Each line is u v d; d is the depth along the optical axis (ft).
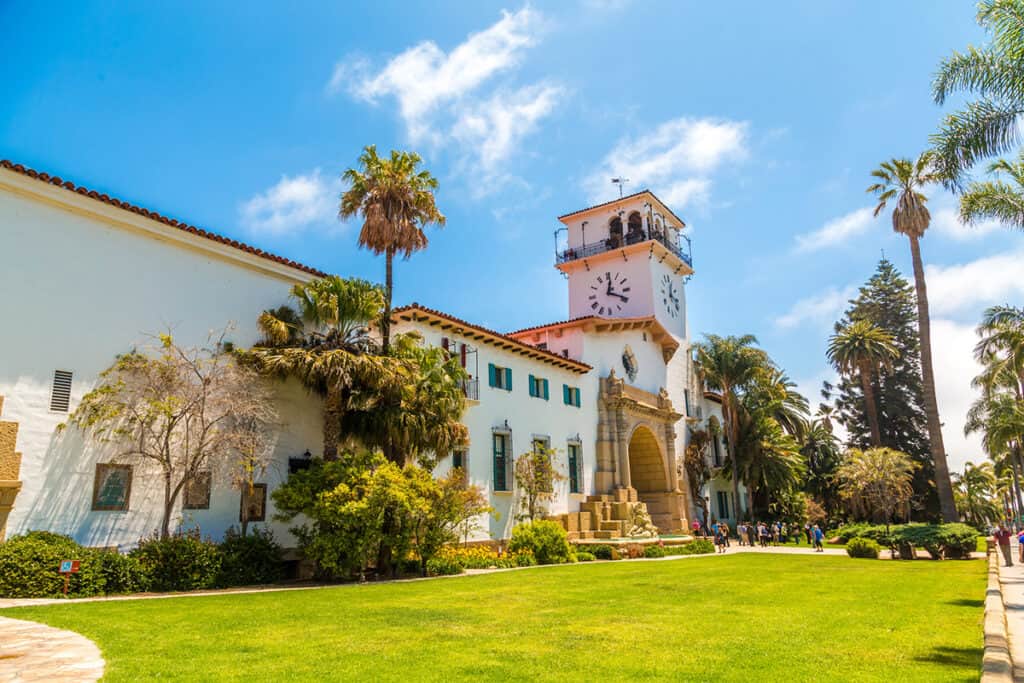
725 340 169.27
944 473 106.42
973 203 66.85
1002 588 56.49
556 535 88.43
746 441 168.25
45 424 50.55
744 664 25.86
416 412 69.26
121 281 57.21
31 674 22.71
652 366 145.69
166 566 51.65
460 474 74.38
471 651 28.25
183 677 22.95
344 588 53.67
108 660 25.00
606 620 37.19
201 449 55.06
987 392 141.18
